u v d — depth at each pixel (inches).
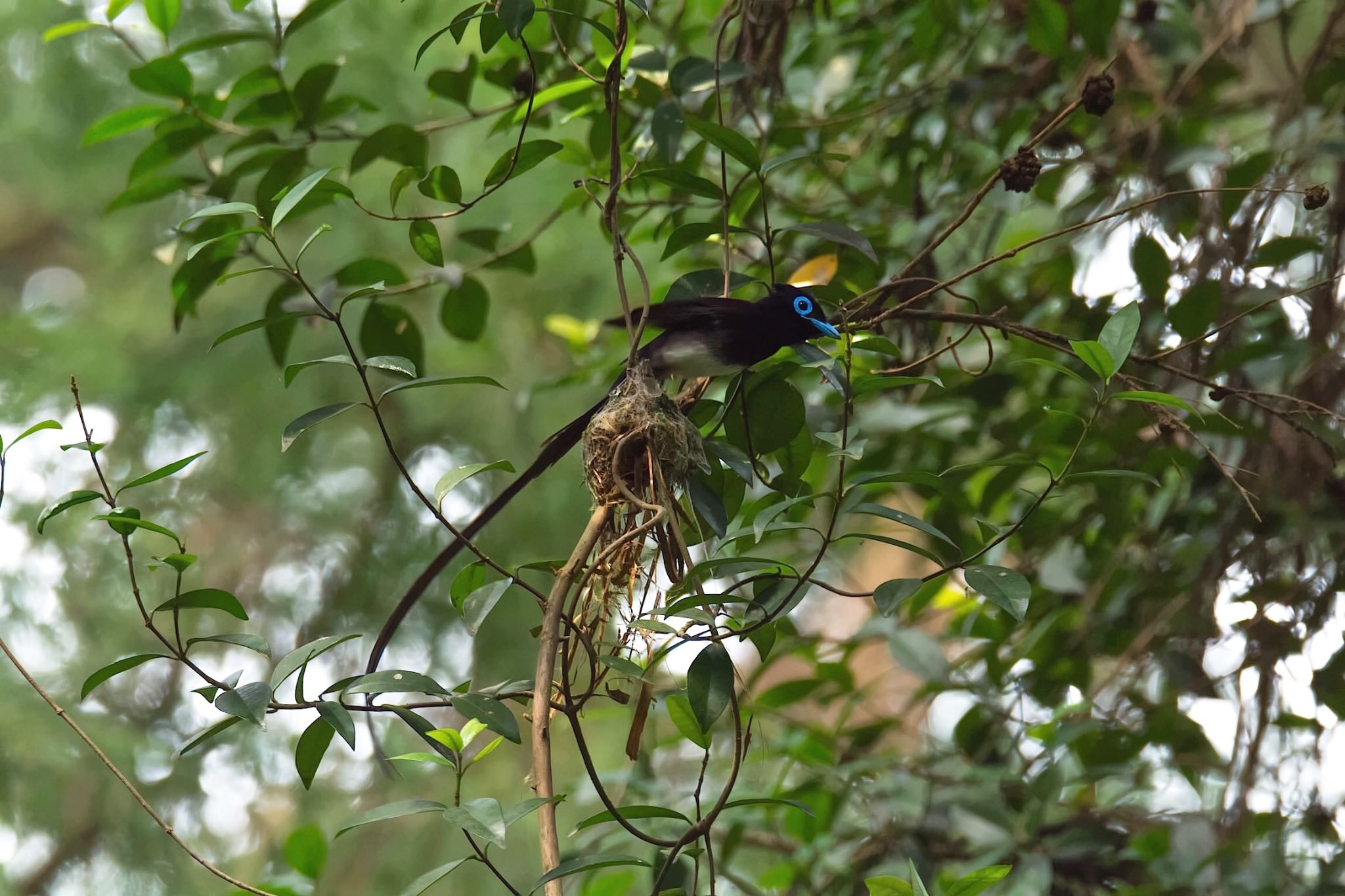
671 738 339.9
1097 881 320.2
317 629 609.9
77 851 567.8
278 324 308.5
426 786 569.3
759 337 268.5
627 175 235.9
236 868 576.4
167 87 294.7
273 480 594.6
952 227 249.6
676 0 394.9
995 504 346.6
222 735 597.3
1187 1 334.6
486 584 215.2
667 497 221.3
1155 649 323.0
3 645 193.2
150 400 596.1
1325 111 315.3
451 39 493.4
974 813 305.4
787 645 336.8
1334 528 298.4
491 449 581.6
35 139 593.0
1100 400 197.9
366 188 542.0
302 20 289.3
